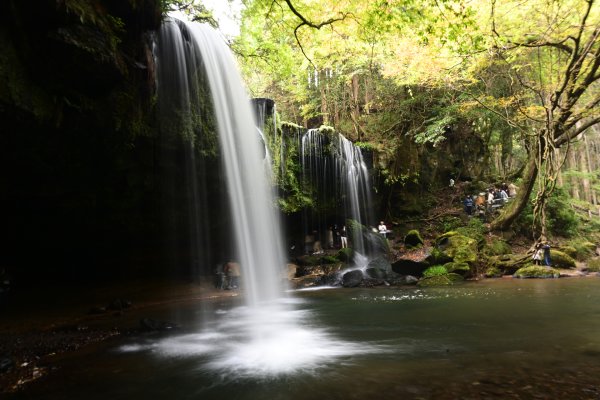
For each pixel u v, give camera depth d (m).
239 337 7.10
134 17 8.59
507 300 10.12
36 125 7.34
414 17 10.81
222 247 15.37
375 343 6.23
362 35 12.97
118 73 7.84
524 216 21.69
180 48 11.47
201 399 4.11
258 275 14.65
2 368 5.24
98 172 10.00
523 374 4.35
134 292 12.88
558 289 11.84
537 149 18.25
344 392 4.07
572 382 4.04
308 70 26.23
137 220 12.23
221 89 13.22
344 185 20.86
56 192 9.80
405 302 10.63
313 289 14.78
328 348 6.05
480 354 5.27
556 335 6.21
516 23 15.05
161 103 10.80
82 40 7.02
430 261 16.52
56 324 8.51
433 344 5.98
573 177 32.78
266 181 15.77
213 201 13.79
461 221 22.23
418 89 23.36
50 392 4.43
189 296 12.98
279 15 13.54
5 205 9.86
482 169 27.95
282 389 4.29
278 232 16.81
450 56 16.05
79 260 12.90
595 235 24.89
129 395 4.29
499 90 21.28
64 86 7.45
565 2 14.26
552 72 17.73
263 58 15.82
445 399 3.71
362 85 26.55
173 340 6.94
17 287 12.16
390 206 23.73
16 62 6.63
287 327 7.91
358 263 18.45
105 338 7.17
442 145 26.91
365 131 24.64
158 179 11.64
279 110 30.25
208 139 12.48
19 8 6.38
